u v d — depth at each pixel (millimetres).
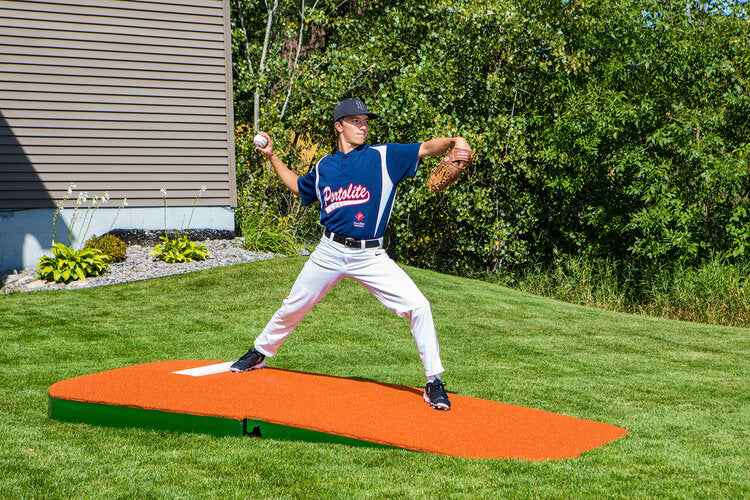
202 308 8180
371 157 4090
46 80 10984
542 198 15141
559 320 8852
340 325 7758
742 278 11938
